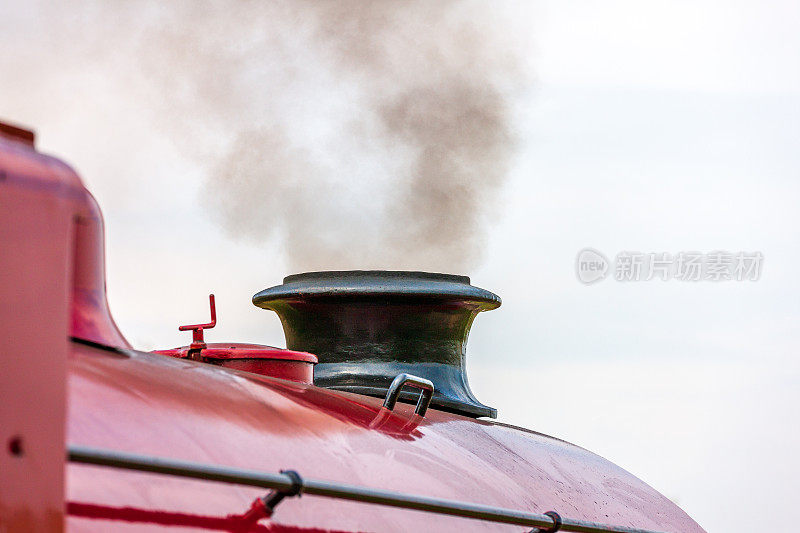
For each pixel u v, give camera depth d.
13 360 4.23
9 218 4.27
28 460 4.24
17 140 4.88
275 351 10.34
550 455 11.77
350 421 8.59
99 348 6.93
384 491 7.03
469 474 9.17
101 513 5.21
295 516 6.53
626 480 12.84
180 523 5.59
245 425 6.98
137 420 6.02
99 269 7.29
